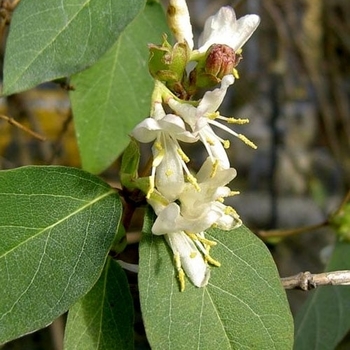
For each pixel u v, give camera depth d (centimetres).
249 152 61
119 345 16
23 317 15
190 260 16
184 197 15
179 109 16
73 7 16
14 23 16
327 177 59
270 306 16
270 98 54
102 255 16
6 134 40
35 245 15
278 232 27
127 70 22
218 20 17
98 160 22
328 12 51
